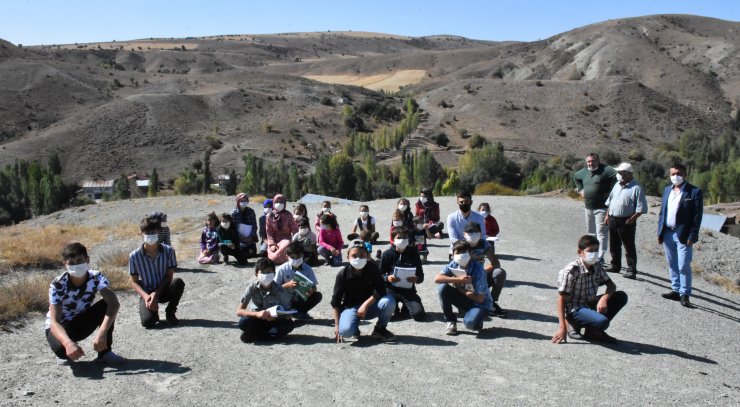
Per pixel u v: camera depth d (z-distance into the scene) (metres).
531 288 10.29
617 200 11.38
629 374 6.24
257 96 197.00
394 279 8.06
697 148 131.62
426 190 16.00
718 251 19.48
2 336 7.60
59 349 6.34
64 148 141.50
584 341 7.38
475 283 7.51
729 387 6.07
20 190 97.44
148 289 8.06
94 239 20.17
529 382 5.94
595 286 7.29
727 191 80.75
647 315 8.91
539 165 114.75
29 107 169.25
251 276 12.17
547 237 18.28
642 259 16.16
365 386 5.84
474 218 8.79
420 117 182.00
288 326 7.51
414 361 6.57
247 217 14.04
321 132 168.38
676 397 5.67
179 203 31.58
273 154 144.38
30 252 14.53
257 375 6.19
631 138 156.12
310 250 12.70
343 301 7.55
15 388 5.81
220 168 135.25
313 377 6.11
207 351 7.04
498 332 7.69
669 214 10.06
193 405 5.41
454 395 5.60
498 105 183.25
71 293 6.35
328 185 97.50
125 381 6.02
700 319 9.11
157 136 152.25
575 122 165.88
